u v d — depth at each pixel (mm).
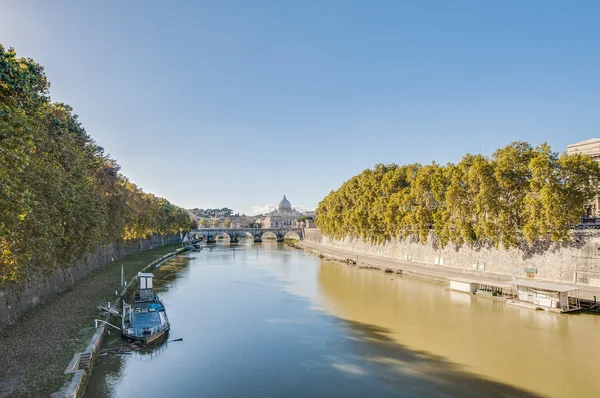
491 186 72188
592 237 60469
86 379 33406
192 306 63750
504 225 71312
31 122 32312
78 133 60938
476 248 82250
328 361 40188
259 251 176125
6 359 34000
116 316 52781
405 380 35688
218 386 34875
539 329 48781
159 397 32875
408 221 99062
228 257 145625
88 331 42906
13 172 28312
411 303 63531
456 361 39656
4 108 24984
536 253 68812
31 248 36594
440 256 93562
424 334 47906
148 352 42625
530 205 65125
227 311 60312
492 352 41781
